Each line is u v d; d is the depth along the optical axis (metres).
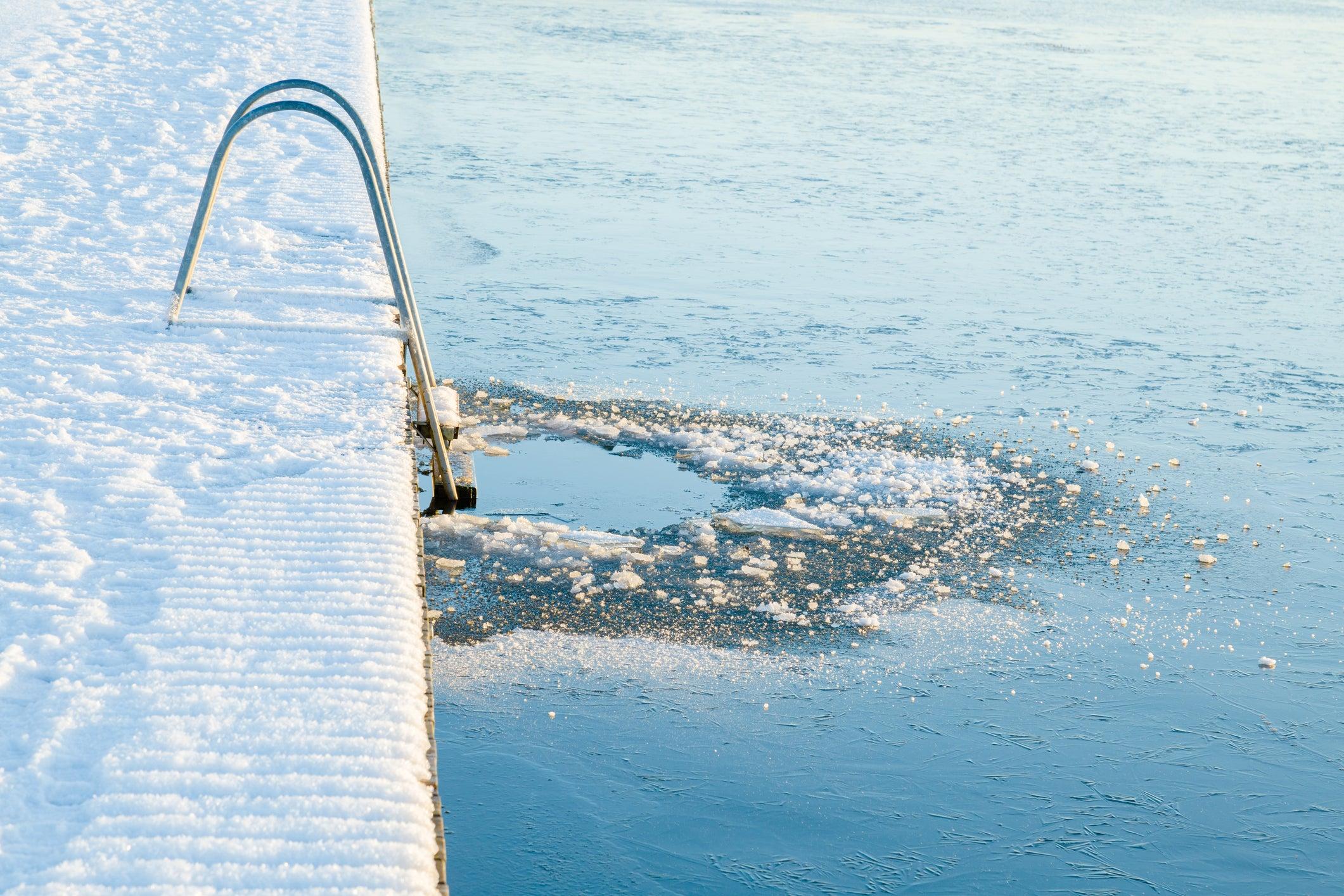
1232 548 7.41
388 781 2.88
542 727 5.36
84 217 7.82
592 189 16.11
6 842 2.63
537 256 13.05
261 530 4.10
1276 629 6.52
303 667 3.30
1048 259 13.75
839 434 8.78
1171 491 8.15
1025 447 8.75
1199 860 4.81
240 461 4.62
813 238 14.26
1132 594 6.80
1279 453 8.86
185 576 3.75
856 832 4.86
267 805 2.78
